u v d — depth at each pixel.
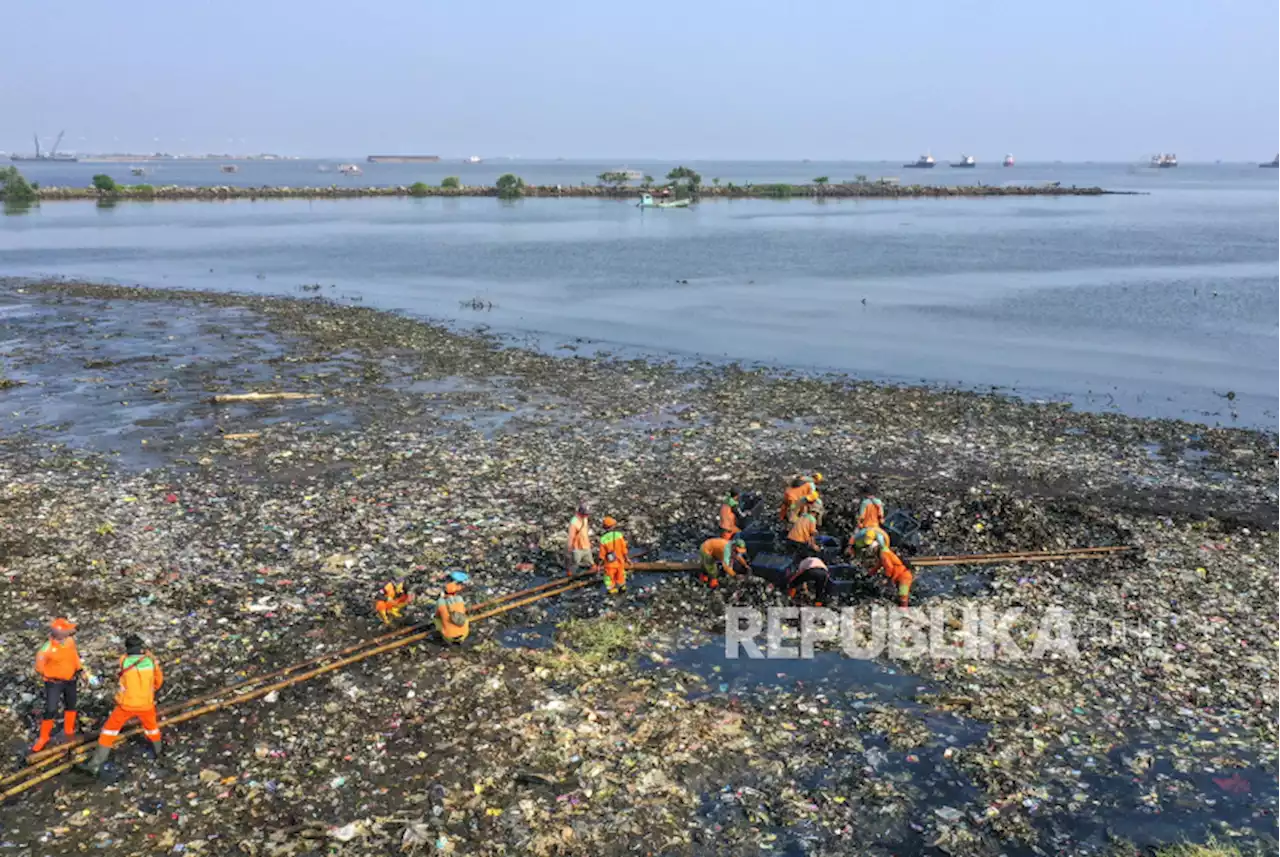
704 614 16.73
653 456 25.42
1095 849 10.66
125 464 24.22
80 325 44.78
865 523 18.91
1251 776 12.02
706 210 145.25
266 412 29.69
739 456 25.47
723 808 11.38
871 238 96.75
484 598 17.06
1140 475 24.34
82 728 12.63
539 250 85.50
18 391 32.12
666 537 20.02
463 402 31.44
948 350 42.00
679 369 37.62
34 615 15.78
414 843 10.53
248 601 16.55
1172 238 95.19
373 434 27.28
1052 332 46.22
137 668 11.83
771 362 39.41
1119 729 13.13
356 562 18.28
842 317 50.91
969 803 11.52
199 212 131.50
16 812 11.01
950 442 27.12
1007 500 20.89
